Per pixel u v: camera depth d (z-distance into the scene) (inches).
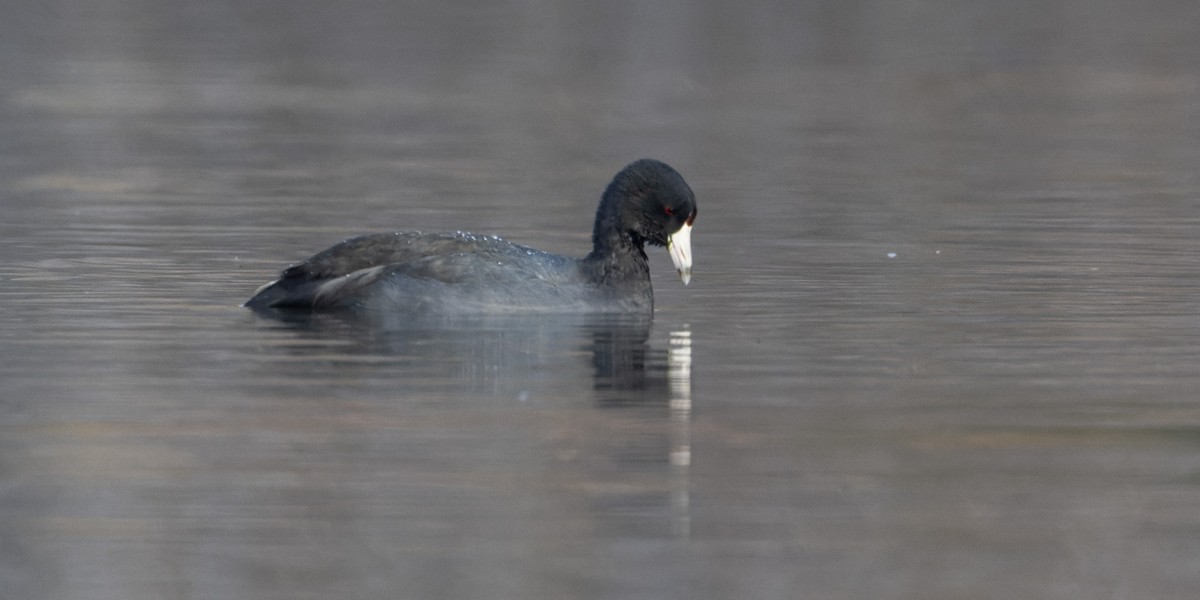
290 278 677.3
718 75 1916.8
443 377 551.2
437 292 652.1
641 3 2802.7
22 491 423.5
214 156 1284.4
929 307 693.9
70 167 1202.6
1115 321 661.3
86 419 493.7
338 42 2234.3
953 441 475.5
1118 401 523.2
